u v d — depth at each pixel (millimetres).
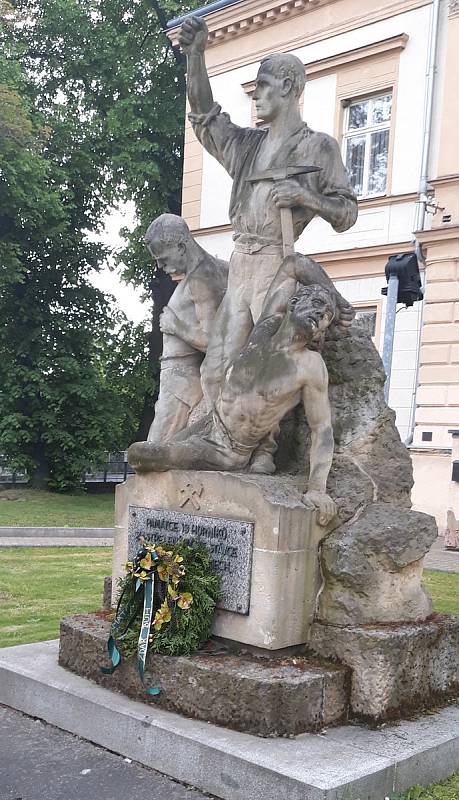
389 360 8250
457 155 13844
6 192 17688
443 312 13750
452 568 9516
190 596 3646
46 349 19891
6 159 17594
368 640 3494
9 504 17156
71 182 20422
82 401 19906
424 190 14375
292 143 4281
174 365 4777
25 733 3785
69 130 19969
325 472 3801
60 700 3842
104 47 21578
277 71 4281
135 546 4289
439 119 14484
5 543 11008
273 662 3543
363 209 15359
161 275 22359
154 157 21453
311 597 3719
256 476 3812
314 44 16453
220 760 3119
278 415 3867
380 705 3471
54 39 21672
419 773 3199
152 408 23000
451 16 14273
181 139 21266
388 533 3771
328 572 3715
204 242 18516
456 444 13172
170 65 21797
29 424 19156
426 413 13836
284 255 4145
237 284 4359
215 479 3852
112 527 13859
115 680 3824
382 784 3020
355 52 15625
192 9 20531
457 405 13500
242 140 4516
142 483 4285
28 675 4051
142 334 23078
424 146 14492
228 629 3727
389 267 8312
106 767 3408
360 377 4184
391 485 4094
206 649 3732
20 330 19828
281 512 3568
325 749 3162
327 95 16281
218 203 18281
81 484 20578
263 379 3801
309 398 3793
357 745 3227
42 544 11086
